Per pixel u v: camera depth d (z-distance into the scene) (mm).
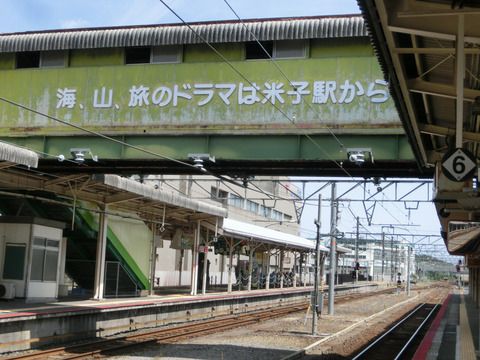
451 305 44906
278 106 15883
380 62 8289
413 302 49719
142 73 16922
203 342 18172
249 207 58438
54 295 20344
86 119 17219
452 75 9742
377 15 6727
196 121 16344
